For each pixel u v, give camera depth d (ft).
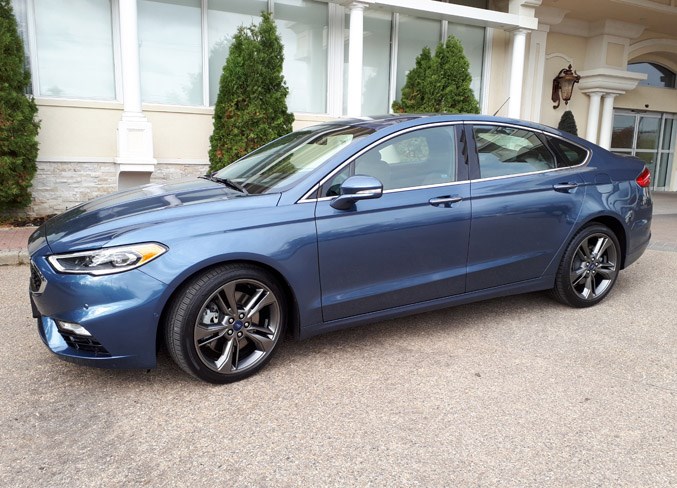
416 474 7.79
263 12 26.89
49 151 25.18
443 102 31.55
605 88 42.24
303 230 10.69
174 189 12.36
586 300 14.82
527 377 10.83
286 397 9.96
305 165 11.76
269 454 8.24
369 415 9.36
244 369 10.55
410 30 34.22
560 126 40.91
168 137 27.73
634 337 12.98
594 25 41.93
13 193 23.20
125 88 24.90
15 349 12.01
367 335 12.94
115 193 12.94
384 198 11.59
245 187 11.90
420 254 12.03
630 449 8.45
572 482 7.64
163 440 8.60
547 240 13.71
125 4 24.18
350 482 7.60
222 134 26.50
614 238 14.90
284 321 11.05
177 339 9.84
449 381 10.63
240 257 10.09
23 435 8.71
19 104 22.76
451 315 14.38
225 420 9.19
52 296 9.61
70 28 25.36
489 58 36.58
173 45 27.68
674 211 35.70
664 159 52.39
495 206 12.80
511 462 8.09
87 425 9.02
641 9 38.45
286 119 27.40
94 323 9.34
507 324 13.74
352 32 29.27
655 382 10.68
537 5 33.91
